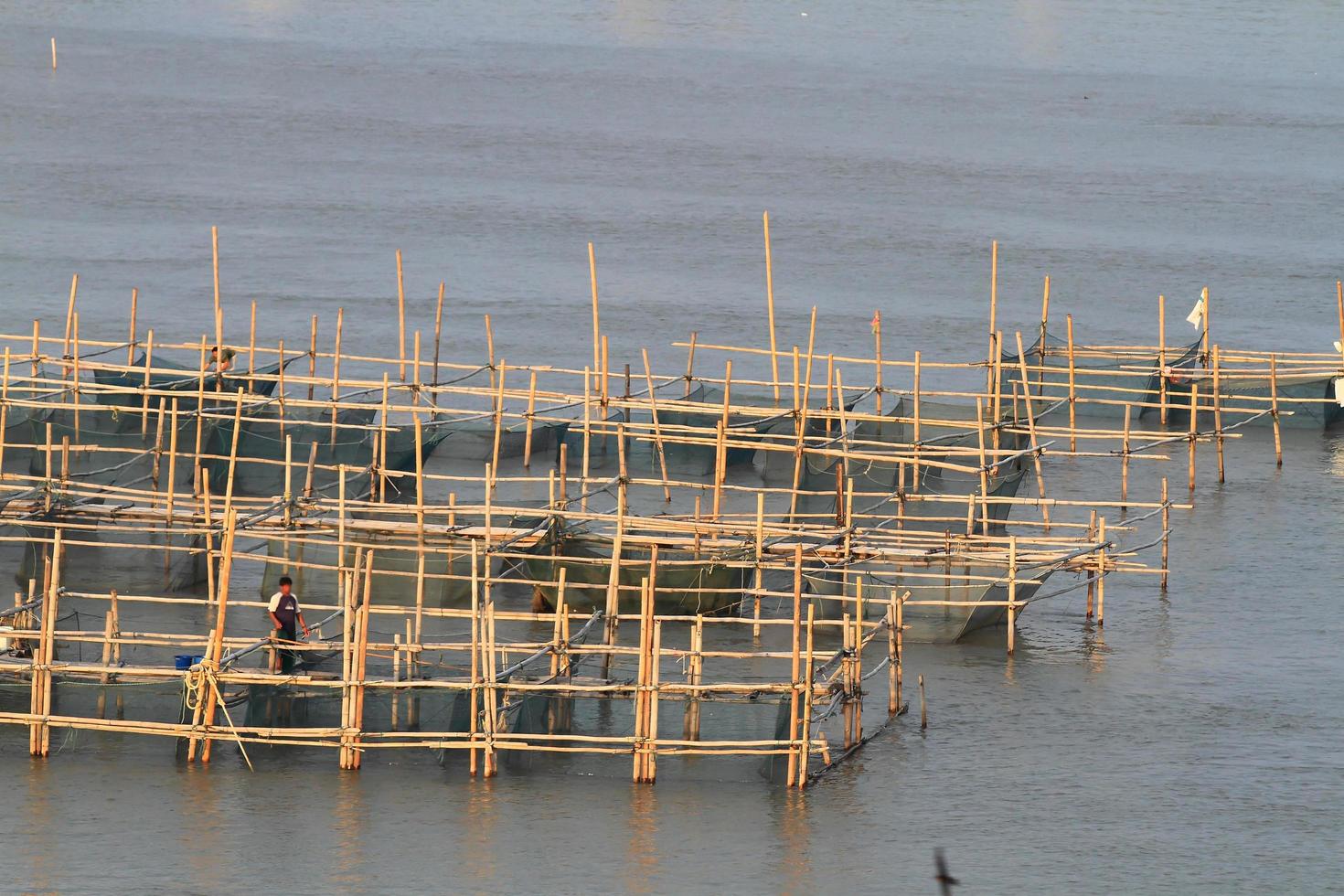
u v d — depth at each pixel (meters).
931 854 133.00
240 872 125.75
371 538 176.75
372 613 173.88
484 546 173.75
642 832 133.62
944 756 151.25
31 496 188.38
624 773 143.62
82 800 135.25
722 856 130.62
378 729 143.62
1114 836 138.00
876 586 177.12
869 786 144.38
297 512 182.62
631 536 181.12
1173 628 187.25
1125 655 178.50
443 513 187.25
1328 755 155.00
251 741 140.25
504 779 141.75
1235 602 196.25
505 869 127.31
